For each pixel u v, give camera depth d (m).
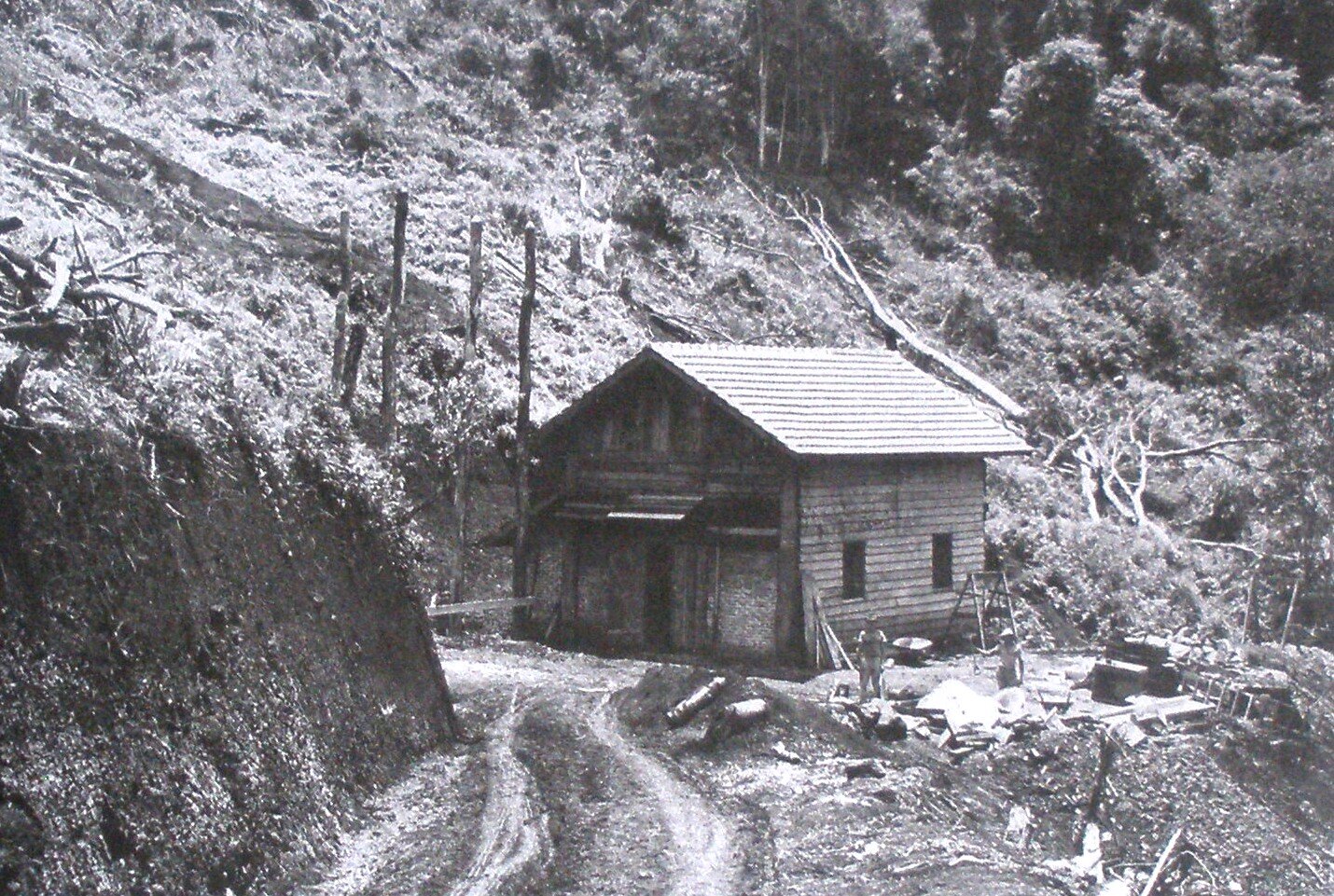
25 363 12.00
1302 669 27.14
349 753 15.70
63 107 35.38
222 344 19.89
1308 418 37.41
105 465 12.87
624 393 29.38
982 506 31.61
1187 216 62.12
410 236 40.53
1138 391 53.44
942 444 29.72
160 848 11.48
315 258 34.84
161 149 37.31
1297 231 57.91
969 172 65.75
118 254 22.81
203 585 13.86
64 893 10.23
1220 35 77.31
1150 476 46.47
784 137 65.50
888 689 24.06
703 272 50.03
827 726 20.47
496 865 13.99
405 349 33.56
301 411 18.77
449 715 19.28
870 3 69.25
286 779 13.87
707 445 28.45
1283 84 73.06
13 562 11.32
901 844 15.59
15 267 14.62
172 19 48.16
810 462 26.81
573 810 16.45
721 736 19.58
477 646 27.61
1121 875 18.39
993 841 17.06
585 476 29.97
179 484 14.16
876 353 33.25
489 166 49.56
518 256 42.91
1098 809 19.98
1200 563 38.66
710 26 66.69
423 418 31.70
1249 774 22.44
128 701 11.94
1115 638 26.80
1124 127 65.75
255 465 16.12
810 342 48.00
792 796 17.47
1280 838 20.77
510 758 18.33
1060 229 64.31
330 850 13.87
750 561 27.88
